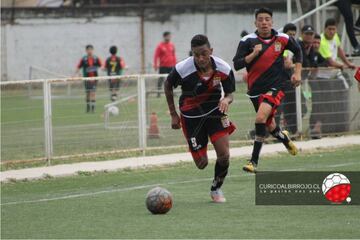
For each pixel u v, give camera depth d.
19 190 30.84
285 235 21.45
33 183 32.50
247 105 43.94
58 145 43.12
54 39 102.19
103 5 102.94
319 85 43.72
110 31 102.88
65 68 102.62
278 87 29.66
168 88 25.89
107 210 25.97
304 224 22.84
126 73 102.44
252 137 43.16
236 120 43.84
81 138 45.50
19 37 101.62
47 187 31.38
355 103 44.94
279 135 30.23
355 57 46.16
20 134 47.50
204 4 103.19
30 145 43.47
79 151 40.66
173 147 40.69
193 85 25.55
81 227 23.31
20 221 24.56
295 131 43.03
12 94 58.41
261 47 29.02
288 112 42.69
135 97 53.56
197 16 103.44
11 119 53.59
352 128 45.06
